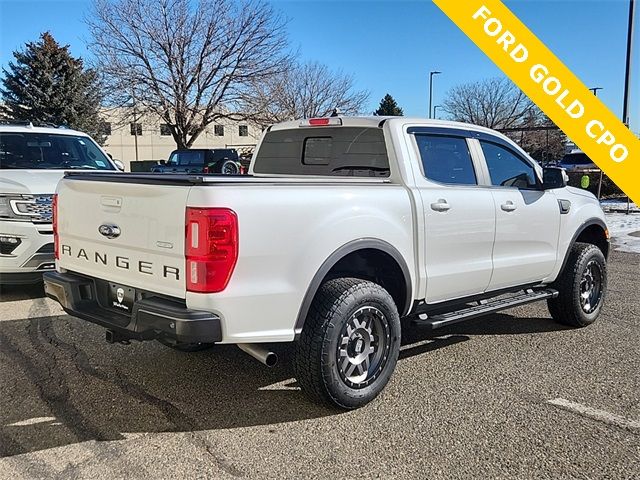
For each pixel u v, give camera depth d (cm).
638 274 884
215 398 411
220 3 3262
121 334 391
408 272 432
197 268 332
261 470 318
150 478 310
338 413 390
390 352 411
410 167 450
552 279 577
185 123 3388
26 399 404
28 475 310
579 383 445
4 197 643
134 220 366
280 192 359
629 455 336
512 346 536
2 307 641
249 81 3369
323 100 4144
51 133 853
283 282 358
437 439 354
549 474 316
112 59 3209
